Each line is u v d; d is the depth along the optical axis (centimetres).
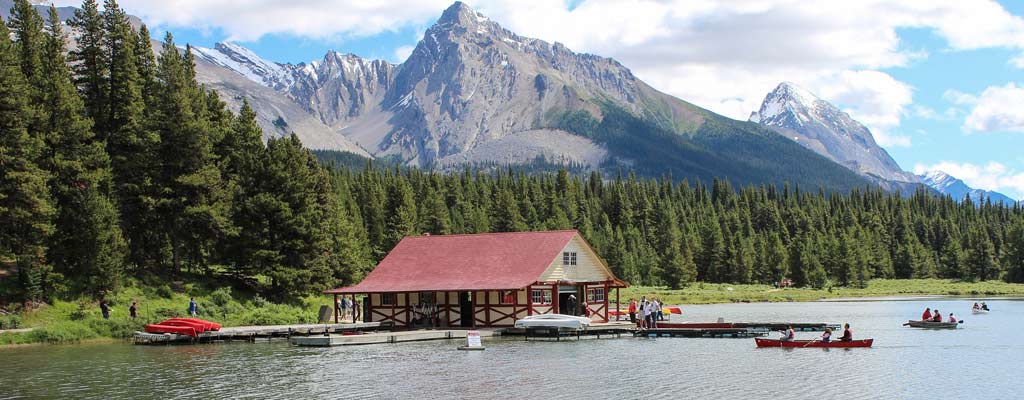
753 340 6166
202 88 9838
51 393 3997
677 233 19438
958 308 10475
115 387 4141
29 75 7538
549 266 6869
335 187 17412
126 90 7862
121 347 5906
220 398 3838
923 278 19700
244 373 4550
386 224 15162
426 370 4588
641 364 4775
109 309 6838
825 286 16912
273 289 8388
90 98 7819
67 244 6938
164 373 4578
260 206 8125
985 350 5434
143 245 8150
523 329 6525
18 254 6475
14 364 4981
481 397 3791
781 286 16900
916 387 3988
